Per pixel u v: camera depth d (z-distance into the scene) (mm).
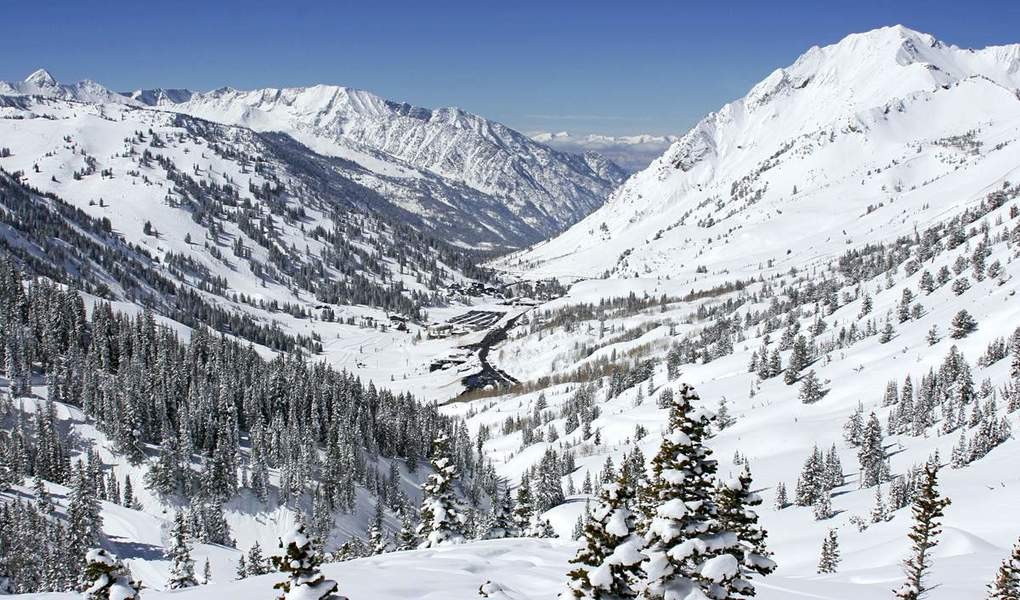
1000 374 175000
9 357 167625
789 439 183000
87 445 152750
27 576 97188
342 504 151125
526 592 46094
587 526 27062
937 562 70375
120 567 34125
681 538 25953
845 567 84125
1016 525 86000
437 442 67000
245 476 146875
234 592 45219
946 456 141250
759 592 50656
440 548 61844
